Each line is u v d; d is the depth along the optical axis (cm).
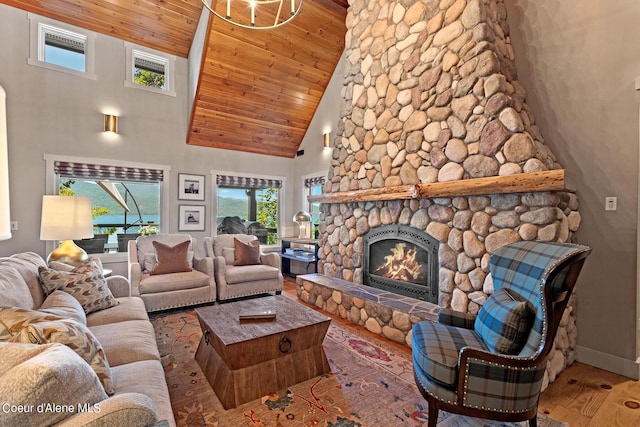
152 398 127
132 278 336
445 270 274
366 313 308
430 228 287
